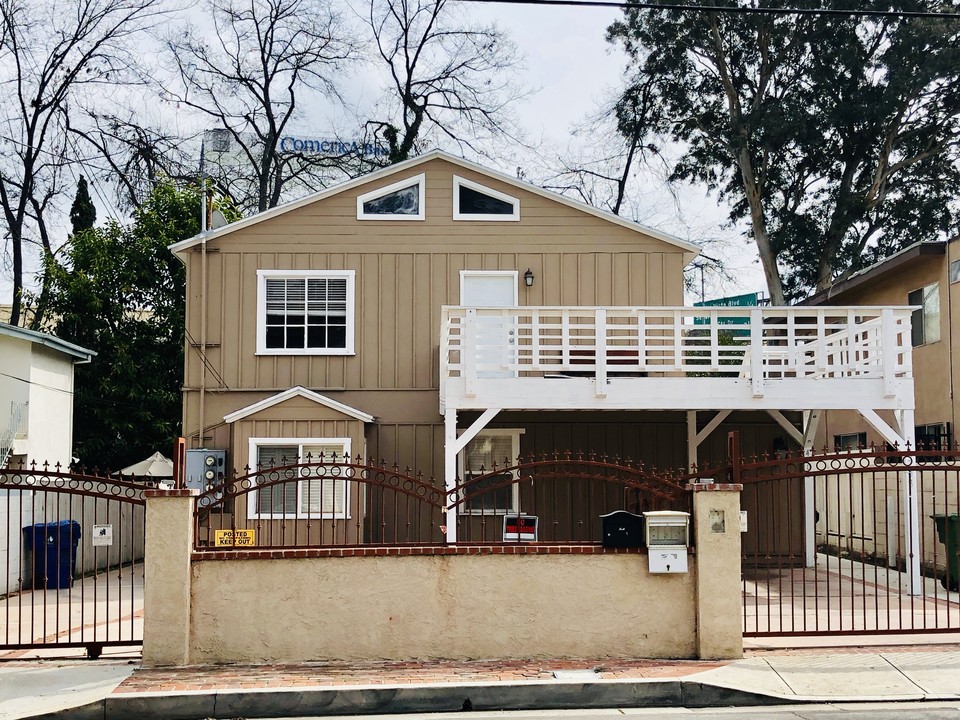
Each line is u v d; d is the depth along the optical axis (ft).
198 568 30.89
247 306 57.11
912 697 27.81
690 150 106.63
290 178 116.47
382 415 56.39
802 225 99.60
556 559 31.40
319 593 30.99
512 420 56.44
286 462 52.34
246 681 28.53
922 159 99.19
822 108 96.37
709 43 103.09
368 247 57.47
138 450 84.69
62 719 26.53
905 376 47.03
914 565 43.52
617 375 56.39
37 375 60.90
